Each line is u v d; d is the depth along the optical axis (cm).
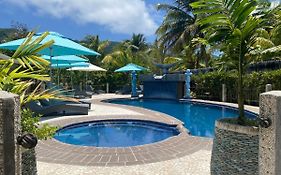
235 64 425
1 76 288
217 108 1636
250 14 387
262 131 239
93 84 2753
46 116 1068
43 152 587
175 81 2084
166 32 2661
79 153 582
